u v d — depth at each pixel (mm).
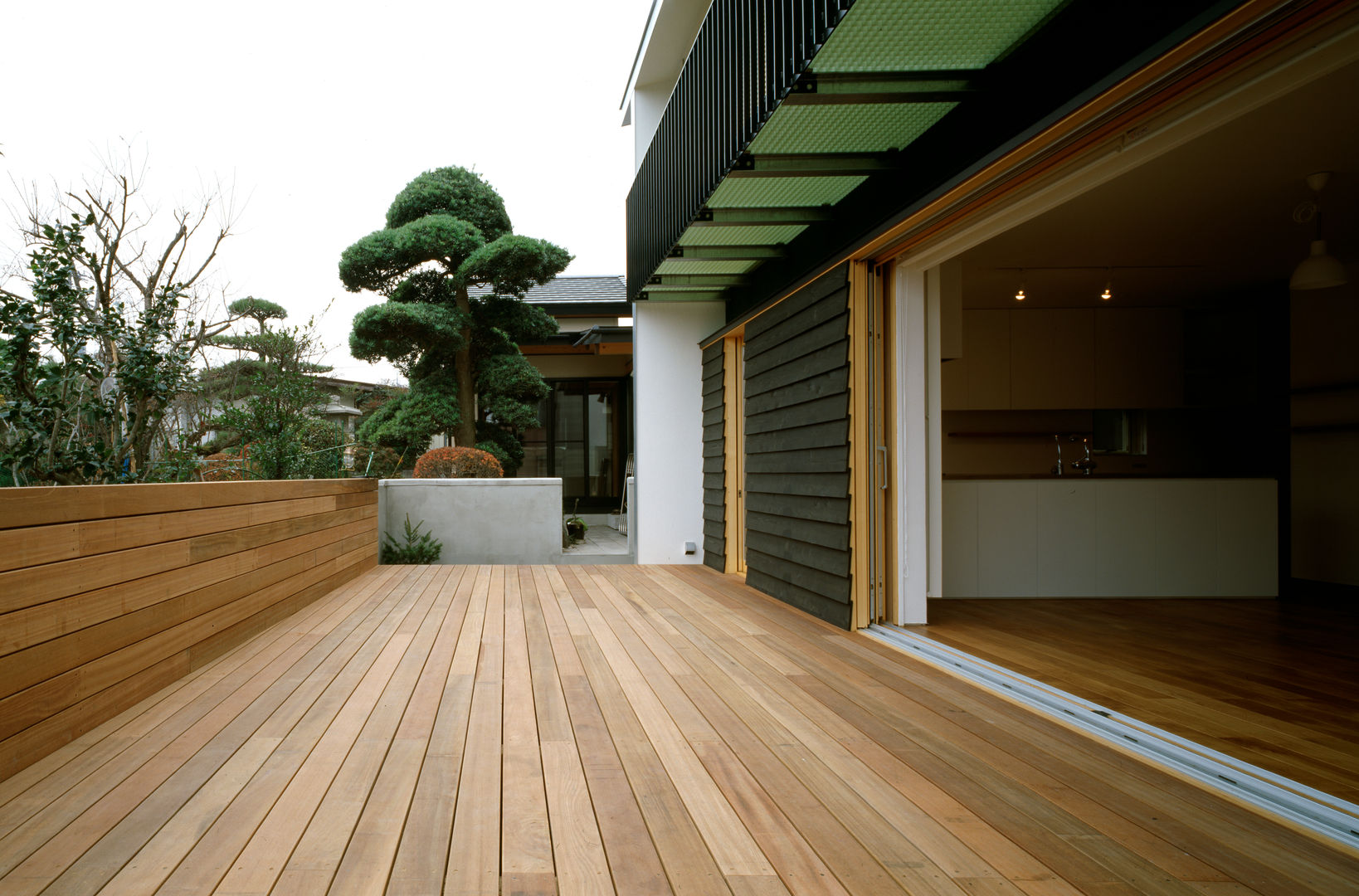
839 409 4094
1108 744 2301
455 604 4844
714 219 4406
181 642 3018
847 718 2551
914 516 4066
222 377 7176
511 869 1520
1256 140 3299
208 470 5242
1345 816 1749
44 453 3479
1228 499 5027
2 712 1966
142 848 1590
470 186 10453
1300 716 2551
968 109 2998
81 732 2322
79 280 4684
